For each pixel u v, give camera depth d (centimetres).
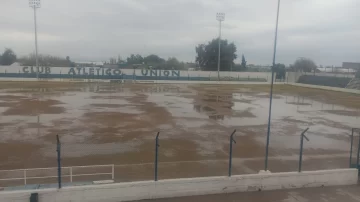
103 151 1557
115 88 5094
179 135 1950
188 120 2480
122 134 1944
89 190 896
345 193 1023
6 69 6003
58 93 4156
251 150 1641
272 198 973
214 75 7150
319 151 1658
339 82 6166
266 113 2994
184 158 1470
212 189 995
